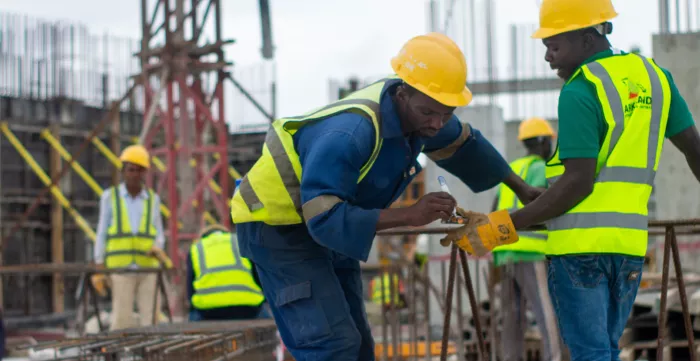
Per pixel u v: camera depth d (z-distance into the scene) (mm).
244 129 29922
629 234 4617
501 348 9164
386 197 4758
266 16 20156
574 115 4555
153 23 19141
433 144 5398
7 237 22438
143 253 11531
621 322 4836
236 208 4922
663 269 5328
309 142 4484
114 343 6441
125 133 27484
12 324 21844
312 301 4758
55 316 22656
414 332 10406
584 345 4660
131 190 11602
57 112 26328
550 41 4848
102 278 11477
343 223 4207
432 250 15508
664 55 15852
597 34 4766
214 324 7953
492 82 17375
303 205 4289
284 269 4797
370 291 21234
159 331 7145
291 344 4965
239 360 6852
